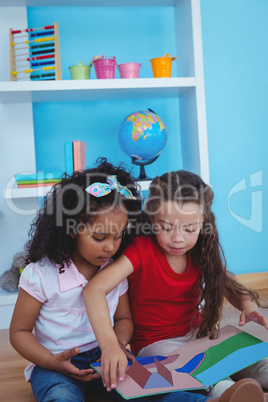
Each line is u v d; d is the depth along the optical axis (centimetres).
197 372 103
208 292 125
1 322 193
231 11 237
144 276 122
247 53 239
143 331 128
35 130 229
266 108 242
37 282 110
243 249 244
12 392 129
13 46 209
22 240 218
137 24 234
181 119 232
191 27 206
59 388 101
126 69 207
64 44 229
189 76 212
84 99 225
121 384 95
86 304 107
